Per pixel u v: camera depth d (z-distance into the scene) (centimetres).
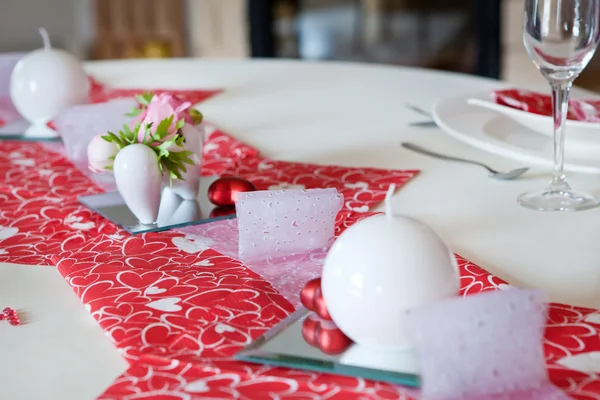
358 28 351
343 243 58
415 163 100
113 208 87
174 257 74
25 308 67
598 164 95
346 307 57
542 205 84
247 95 143
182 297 66
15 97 120
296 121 123
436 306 53
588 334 60
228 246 76
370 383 55
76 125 98
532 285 68
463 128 107
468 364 53
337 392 55
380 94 141
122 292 67
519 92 108
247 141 113
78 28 371
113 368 59
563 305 64
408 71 163
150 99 92
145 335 61
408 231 58
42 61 119
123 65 178
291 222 73
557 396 53
